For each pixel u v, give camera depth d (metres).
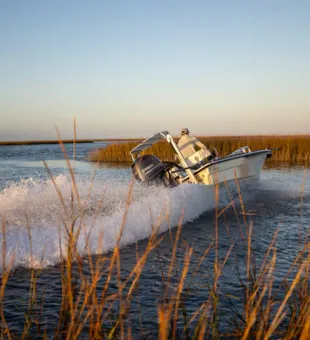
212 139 27.19
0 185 12.25
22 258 4.91
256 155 11.24
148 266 5.14
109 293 4.21
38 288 4.33
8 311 3.79
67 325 2.79
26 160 29.42
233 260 5.40
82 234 5.82
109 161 29.34
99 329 2.48
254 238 6.68
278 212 9.03
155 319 3.65
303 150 25.34
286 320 3.43
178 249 5.95
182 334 3.33
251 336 2.75
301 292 3.16
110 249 5.77
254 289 3.10
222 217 8.48
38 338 3.31
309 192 11.95
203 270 4.97
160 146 24.72
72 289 2.87
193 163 11.11
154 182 10.35
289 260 5.37
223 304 3.95
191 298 4.10
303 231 7.20
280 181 14.80
